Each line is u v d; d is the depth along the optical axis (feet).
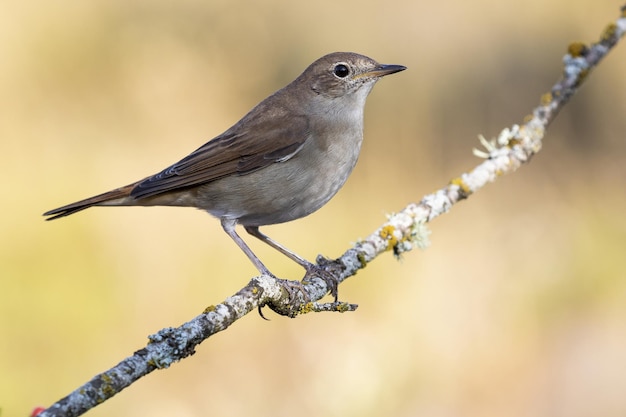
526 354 41.52
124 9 59.11
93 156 51.83
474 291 44.16
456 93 56.54
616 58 55.67
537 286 44.93
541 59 57.26
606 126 54.95
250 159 26.27
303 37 58.90
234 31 59.00
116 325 41.57
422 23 58.39
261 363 40.01
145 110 55.42
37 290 41.65
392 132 54.13
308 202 26.96
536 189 51.47
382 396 38.73
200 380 39.27
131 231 44.78
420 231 25.66
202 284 43.27
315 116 26.68
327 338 40.93
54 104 54.95
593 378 40.22
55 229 44.06
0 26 56.65
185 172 26.40
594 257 46.62
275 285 21.03
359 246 25.09
